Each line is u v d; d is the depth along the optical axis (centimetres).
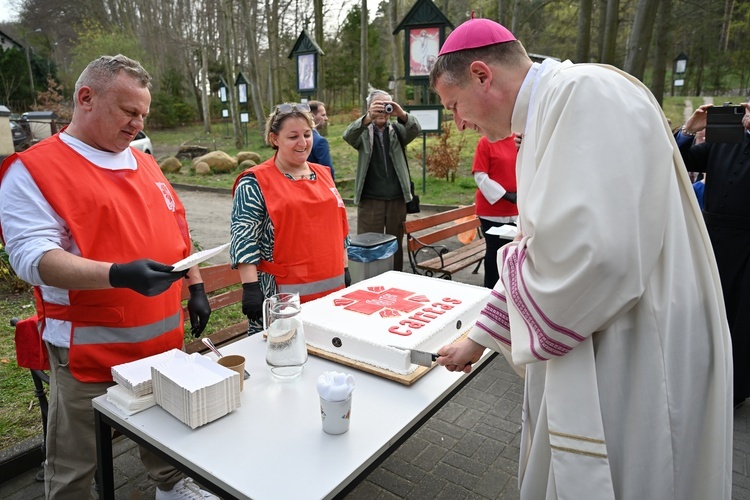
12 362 361
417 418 152
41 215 166
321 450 134
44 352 191
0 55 2897
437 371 178
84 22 3027
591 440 126
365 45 1669
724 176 300
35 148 171
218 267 318
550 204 118
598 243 111
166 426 146
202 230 852
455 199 1052
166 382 150
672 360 128
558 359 129
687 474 135
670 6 1373
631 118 117
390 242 472
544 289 121
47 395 316
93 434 188
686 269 131
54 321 179
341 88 3419
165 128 3250
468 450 287
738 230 297
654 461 127
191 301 220
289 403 158
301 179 254
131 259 180
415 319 195
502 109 146
